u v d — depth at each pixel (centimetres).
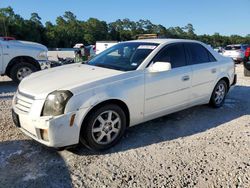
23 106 370
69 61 1212
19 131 446
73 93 348
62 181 313
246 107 605
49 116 338
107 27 9688
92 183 310
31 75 451
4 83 874
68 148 383
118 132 397
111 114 386
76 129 351
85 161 356
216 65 555
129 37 9506
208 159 364
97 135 378
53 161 355
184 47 500
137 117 419
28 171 332
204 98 541
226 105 617
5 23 7919
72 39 8806
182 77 475
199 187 304
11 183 308
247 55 1043
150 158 365
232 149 394
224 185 308
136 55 452
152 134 445
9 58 810
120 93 386
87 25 9431
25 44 850
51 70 458
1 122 485
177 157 368
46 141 344
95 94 362
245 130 468
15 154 371
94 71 420
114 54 485
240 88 810
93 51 1998
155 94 434
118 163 352
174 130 463
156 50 451
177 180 316
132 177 321
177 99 475
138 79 409
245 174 330
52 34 8425
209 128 475
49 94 348
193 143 413
